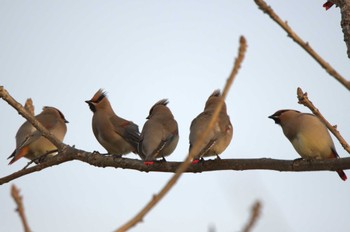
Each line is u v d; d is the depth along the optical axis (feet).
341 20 29.32
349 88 15.92
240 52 13.30
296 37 16.22
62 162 34.96
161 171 33.37
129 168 34.09
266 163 30.14
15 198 11.02
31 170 34.12
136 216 12.74
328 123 28.48
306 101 29.22
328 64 16.06
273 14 16.34
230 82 13.37
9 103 33.42
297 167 28.89
